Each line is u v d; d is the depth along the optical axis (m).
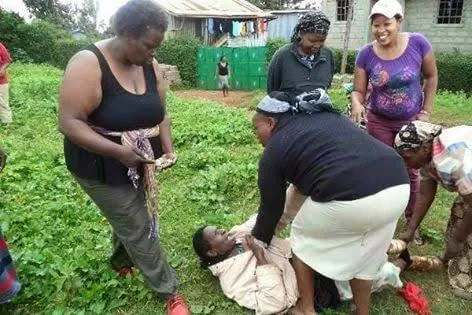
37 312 3.23
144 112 2.63
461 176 2.79
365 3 19.08
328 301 3.19
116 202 2.80
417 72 3.83
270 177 2.65
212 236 3.40
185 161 6.24
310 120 2.60
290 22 24.16
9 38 23.70
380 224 2.53
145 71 2.71
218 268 3.39
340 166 2.44
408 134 2.90
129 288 3.41
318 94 2.64
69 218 4.60
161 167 3.08
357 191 2.41
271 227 2.88
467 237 3.32
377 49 3.90
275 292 3.11
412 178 3.99
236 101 15.91
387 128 4.04
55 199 5.06
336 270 2.73
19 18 24.28
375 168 2.44
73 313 3.14
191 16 20.81
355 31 19.66
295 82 4.18
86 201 5.04
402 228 4.38
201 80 20.45
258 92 17.17
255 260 3.39
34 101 10.44
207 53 20.12
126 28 2.35
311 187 2.55
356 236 2.61
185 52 20.05
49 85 12.41
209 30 22.33
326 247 2.72
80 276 3.58
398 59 3.80
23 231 4.30
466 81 14.95
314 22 4.01
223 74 17.55
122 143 2.65
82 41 23.02
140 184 2.86
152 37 2.37
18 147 6.93
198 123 8.43
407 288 3.36
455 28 18.09
